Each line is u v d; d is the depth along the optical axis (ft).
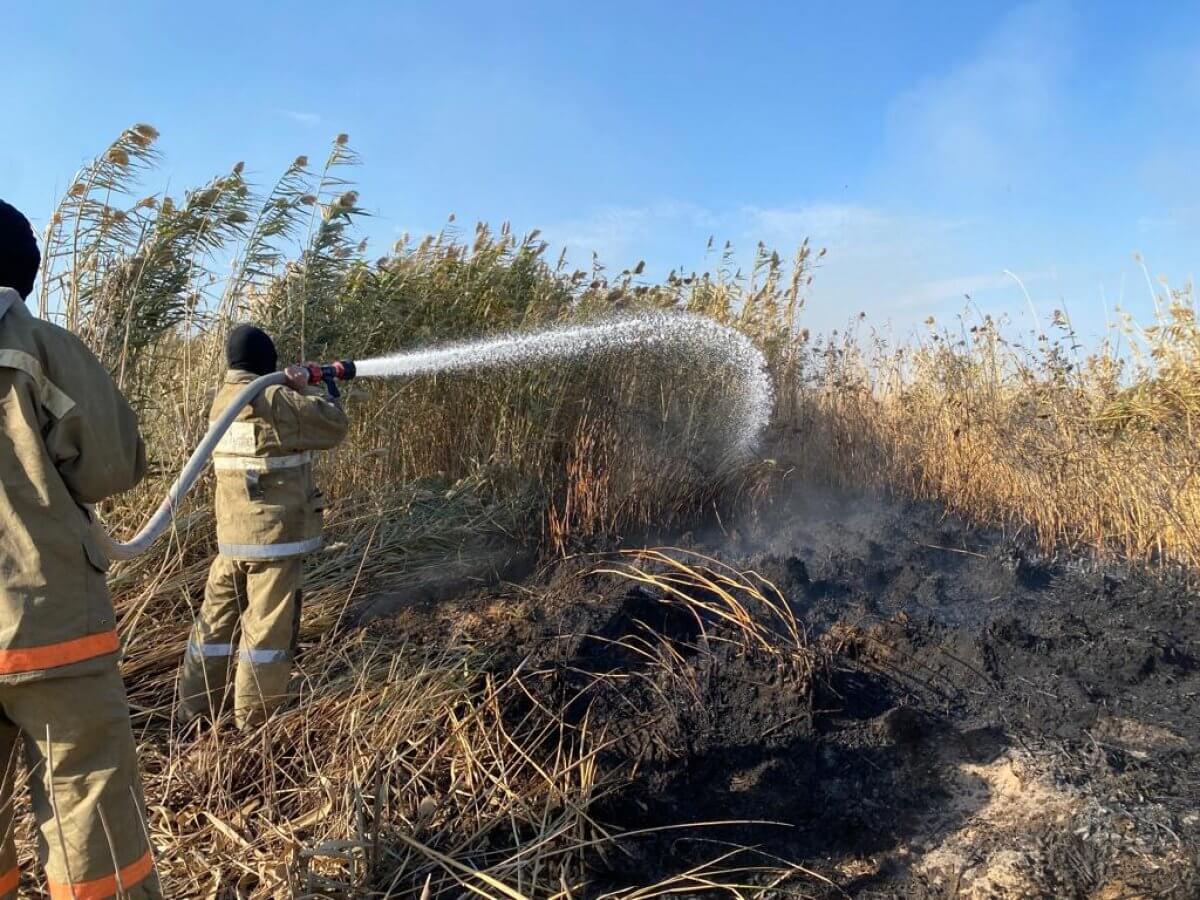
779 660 12.59
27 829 8.93
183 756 10.58
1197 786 10.75
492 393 19.99
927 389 23.48
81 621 6.50
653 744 11.16
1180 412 19.20
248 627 10.96
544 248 22.00
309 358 18.33
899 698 12.84
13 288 6.96
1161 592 16.06
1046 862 9.59
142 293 16.37
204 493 16.21
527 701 11.66
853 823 10.44
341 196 17.94
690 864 9.84
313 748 10.74
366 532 16.78
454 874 8.76
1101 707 12.51
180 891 8.47
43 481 6.37
